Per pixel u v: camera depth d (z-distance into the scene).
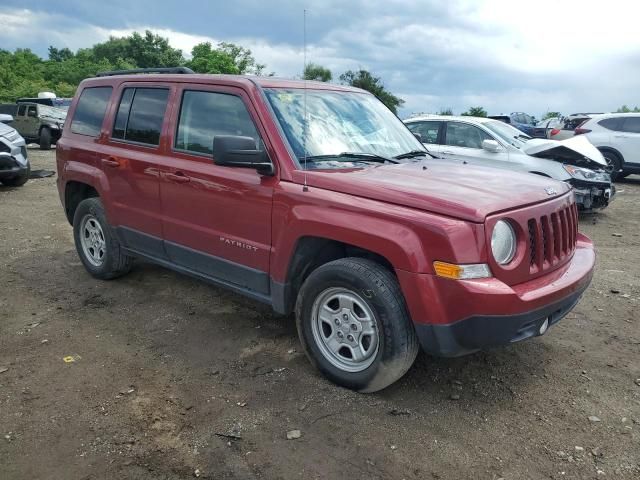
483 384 3.60
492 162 9.01
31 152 19.19
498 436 3.06
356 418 3.21
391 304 3.13
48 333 4.32
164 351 4.04
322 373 3.61
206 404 3.35
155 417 3.21
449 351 3.05
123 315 4.68
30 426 3.12
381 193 3.23
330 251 3.70
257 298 3.99
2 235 7.27
